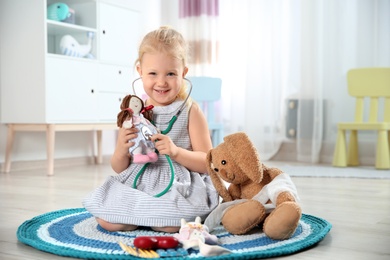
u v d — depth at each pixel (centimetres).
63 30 276
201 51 362
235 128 354
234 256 86
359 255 93
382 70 299
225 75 363
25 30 254
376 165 277
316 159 317
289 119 334
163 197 108
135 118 115
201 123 125
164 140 113
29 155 281
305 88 323
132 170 118
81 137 313
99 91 279
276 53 334
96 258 87
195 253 90
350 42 317
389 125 278
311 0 319
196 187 116
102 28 282
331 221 128
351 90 307
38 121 250
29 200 163
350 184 210
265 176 112
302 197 172
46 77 247
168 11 382
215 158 112
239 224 104
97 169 277
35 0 249
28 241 98
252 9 339
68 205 153
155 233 107
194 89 301
